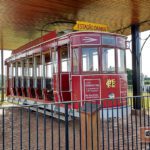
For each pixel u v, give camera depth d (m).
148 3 9.21
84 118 4.50
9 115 12.28
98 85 8.99
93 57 9.05
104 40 9.22
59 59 9.84
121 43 9.73
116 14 10.58
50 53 10.41
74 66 9.09
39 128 9.16
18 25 12.12
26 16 10.62
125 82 9.74
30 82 12.95
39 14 10.38
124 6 9.53
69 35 9.23
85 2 9.02
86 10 9.98
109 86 9.16
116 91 9.30
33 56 12.32
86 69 8.95
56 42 9.99
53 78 10.11
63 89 9.65
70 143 6.93
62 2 8.95
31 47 12.57
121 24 12.34
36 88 12.05
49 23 11.84
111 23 12.10
